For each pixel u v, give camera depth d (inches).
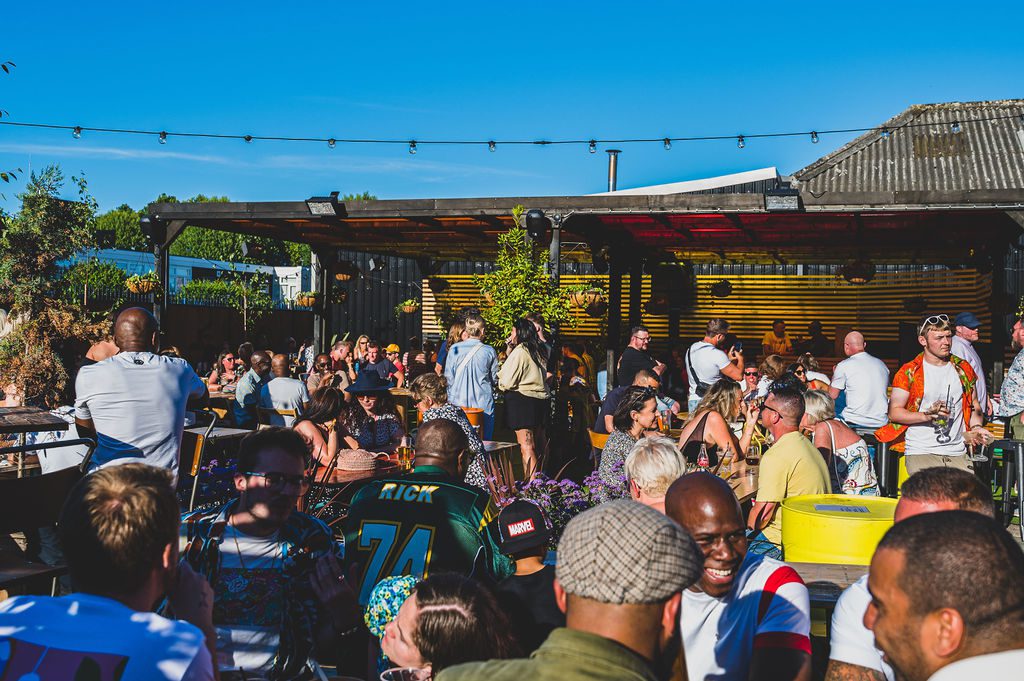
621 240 543.5
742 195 378.3
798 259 678.5
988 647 53.7
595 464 324.8
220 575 110.7
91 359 243.1
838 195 364.5
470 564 125.3
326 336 645.9
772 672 95.0
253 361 362.9
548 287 399.5
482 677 59.4
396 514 128.3
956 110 645.9
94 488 73.9
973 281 695.1
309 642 112.0
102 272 613.9
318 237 590.2
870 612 61.1
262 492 110.7
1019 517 206.8
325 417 222.5
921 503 90.4
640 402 228.4
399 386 532.1
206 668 71.0
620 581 58.5
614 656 57.8
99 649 68.8
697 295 787.4
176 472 179.2
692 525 98.7
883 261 675.4
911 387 233.5
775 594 99.5
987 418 328.8
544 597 114.5
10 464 228.5
